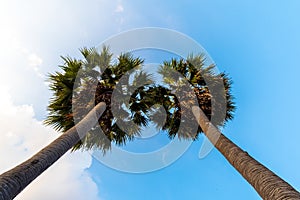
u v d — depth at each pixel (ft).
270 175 13.92
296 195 11.48
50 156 16.90
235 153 18.22
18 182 12.73
